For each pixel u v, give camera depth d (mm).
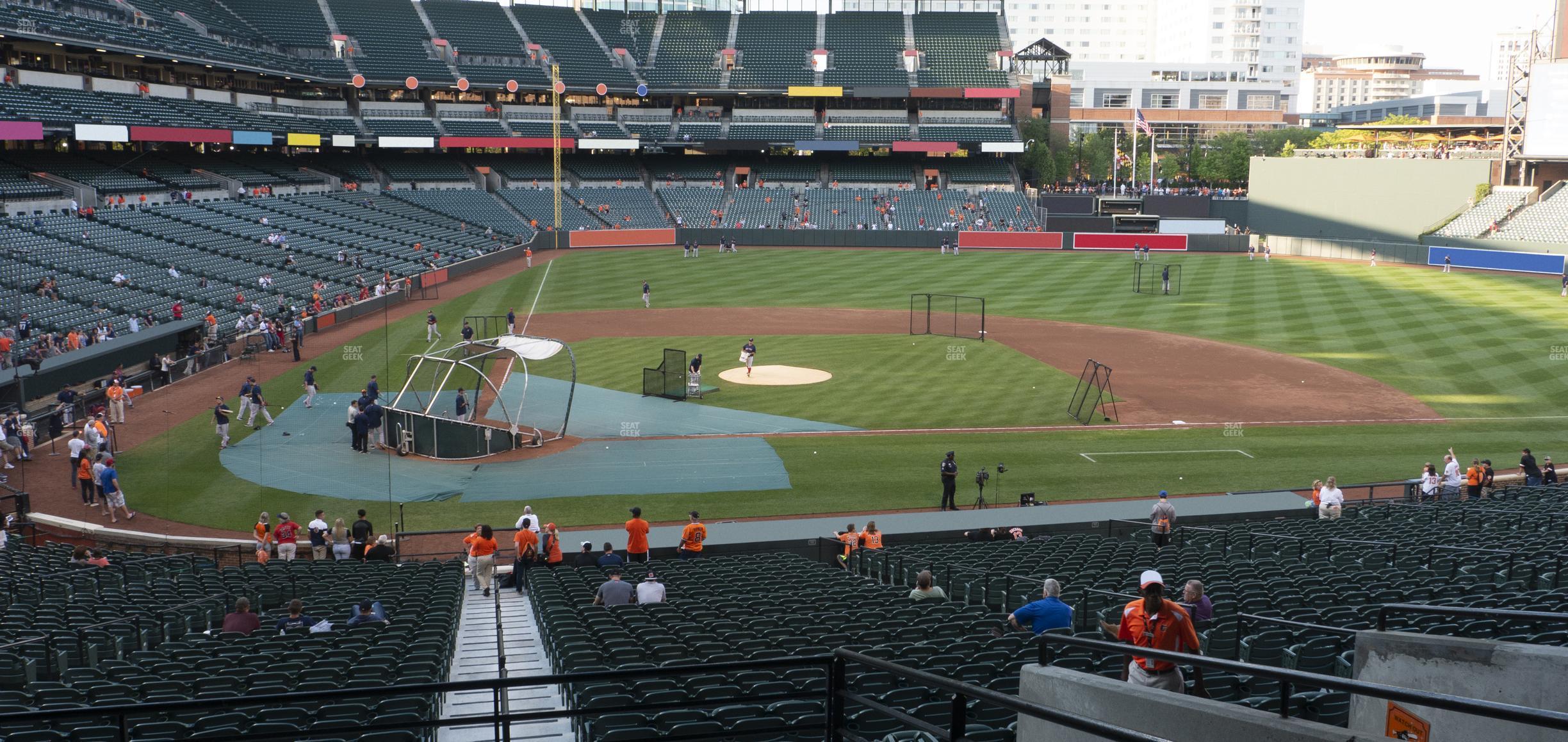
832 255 84188
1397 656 7879
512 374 44344
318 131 83812
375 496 29406
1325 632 11914
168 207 62031
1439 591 14250
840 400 39906
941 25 107625
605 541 24328
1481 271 71750
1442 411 38000
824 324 55719
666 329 54438
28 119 56312
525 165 97000
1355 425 36406
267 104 83438
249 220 66000
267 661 12508
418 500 29156
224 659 12562
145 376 40344
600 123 97312
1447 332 50906
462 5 100062
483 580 21547
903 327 54875
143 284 49562
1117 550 20578
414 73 90688
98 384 38031
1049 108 117438
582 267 77250
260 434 32844
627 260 80750
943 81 101438
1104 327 54281
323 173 84750
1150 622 8273
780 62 103188
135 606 17125
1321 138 126375
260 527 24344
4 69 59781
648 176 99188
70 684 11477
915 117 103438
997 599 17766
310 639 13734
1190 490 29891
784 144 97125
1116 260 80812
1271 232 93875
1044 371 44562
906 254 85125
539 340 35469
